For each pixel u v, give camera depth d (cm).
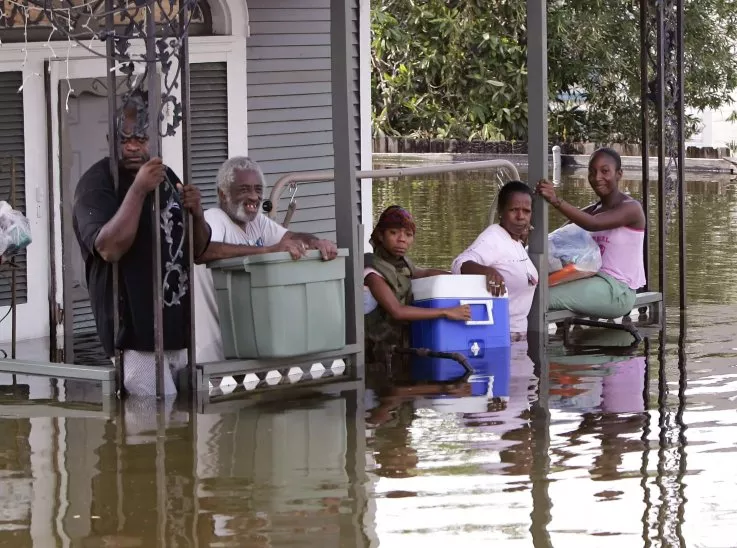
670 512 621
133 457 713
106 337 864
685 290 1193
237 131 1204
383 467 690
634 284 1095
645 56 1219
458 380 899
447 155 3011
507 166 1081
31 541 587
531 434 753
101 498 645
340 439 745
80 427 777
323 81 1277
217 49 1180
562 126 3059
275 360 891
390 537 589
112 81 831
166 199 848
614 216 1080
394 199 2055
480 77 2997
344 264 905
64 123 1080
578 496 643
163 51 822
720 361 959
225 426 777
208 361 888
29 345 1044
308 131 1269
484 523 607
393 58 3139
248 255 868
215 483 666
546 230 1056
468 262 1011
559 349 1007
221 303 883
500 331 1002
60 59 1072
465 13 2978
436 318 968
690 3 2839
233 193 902
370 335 995
